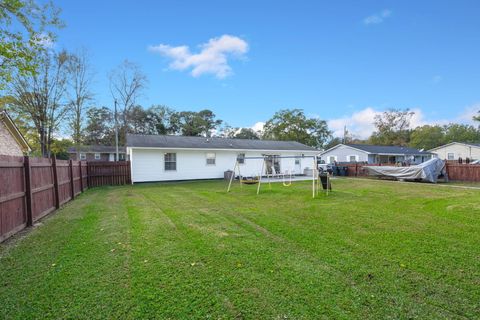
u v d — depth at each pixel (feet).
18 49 22.26
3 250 12.88
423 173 48.39
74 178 31.60
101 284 9.21
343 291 8.68
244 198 29.96
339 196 30.83
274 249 12.78
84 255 12.00
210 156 57.72
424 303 7.96
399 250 12.53
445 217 19.30
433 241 13.83
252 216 20.26
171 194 33.86
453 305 7.85
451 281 9.37
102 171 47.03
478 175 48.83
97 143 125.29
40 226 17.52
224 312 7.54
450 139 152.97
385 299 8.18
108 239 14.35
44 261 11.35
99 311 7.60
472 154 108.37
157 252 12.35
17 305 7.94
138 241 14.01
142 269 10.43
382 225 17.22
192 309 7.68
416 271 10.20
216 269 10.43
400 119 144.87
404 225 17.19
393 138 146.00
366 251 12.43
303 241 14.01
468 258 11.48
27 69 23.21
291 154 67.56
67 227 17.12
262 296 8.39
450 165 52.60
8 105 56.24
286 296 8.39
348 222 18.11
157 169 52.31
